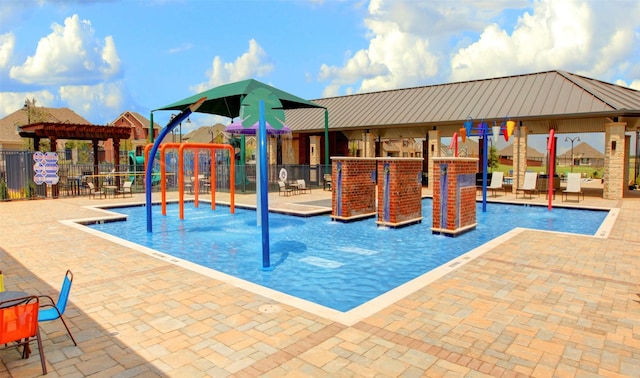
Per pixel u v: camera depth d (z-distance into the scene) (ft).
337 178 43.32
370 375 12.14
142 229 40.04
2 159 70.13
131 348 13.91
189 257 29.17
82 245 29.78
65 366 12.73
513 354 13.41
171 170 84.43
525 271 22.80
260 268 26.20
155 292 19.51
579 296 18.81
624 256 26.14
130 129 77.77
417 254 29.73
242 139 74.13
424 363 12.82
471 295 18.94
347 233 37.50
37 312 12.27
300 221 44.45
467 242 33.47
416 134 91.25
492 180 65.16
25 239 31.89
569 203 55.67
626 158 77.30
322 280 23.68
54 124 66.80
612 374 12.19
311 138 96.63
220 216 48.32
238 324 15.78
